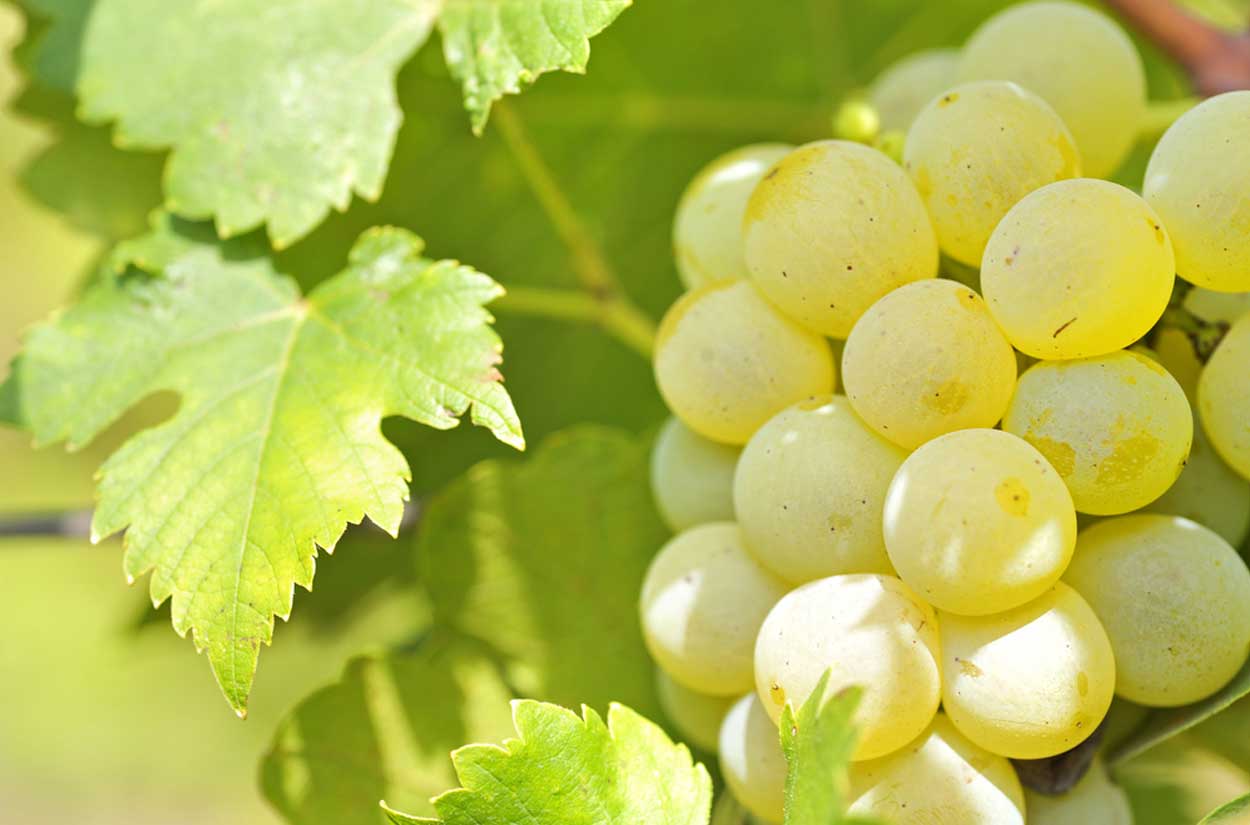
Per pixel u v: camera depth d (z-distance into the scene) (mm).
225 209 384
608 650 392
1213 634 344
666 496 375
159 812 715
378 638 499
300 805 381
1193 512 355
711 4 439
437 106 427
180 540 364
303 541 361
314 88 387
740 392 359
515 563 395
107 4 397
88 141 415
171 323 384
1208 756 370
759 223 354
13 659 631
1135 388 341
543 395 446
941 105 355
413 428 437
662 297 447
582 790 351
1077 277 338
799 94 447
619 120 441
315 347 377
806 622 344
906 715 340
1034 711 339
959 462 337
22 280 719
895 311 345
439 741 385
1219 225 343
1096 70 369
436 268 376
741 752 358
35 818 696
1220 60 416
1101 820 351
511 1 377
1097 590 347
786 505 349
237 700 357
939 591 338
